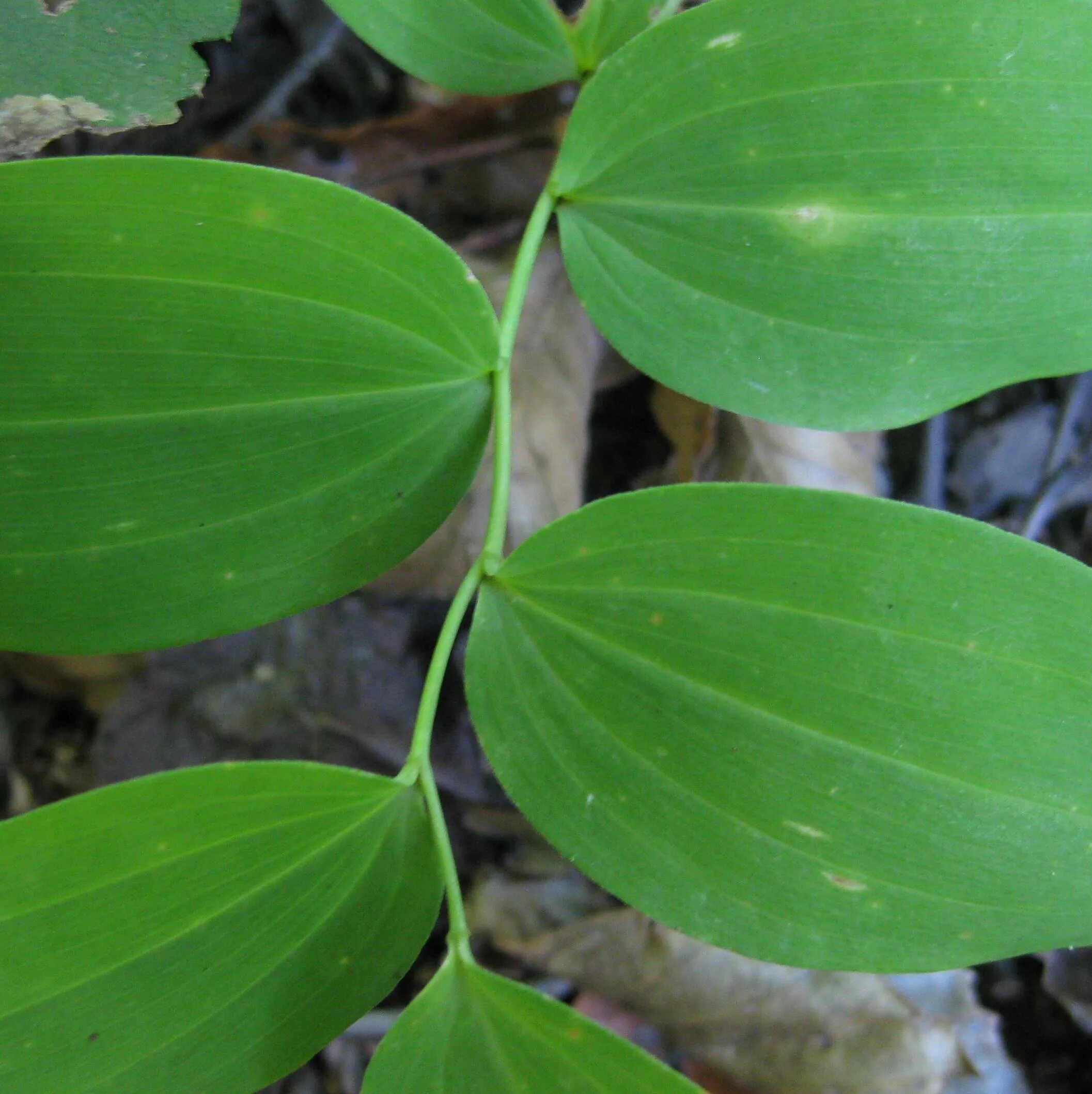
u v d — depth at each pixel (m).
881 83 0.16
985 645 0.15
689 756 0.16
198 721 0.25
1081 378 0.27
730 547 0.16
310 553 0.16
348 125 0.27
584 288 0.18
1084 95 0.16
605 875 0.16
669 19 0.17
